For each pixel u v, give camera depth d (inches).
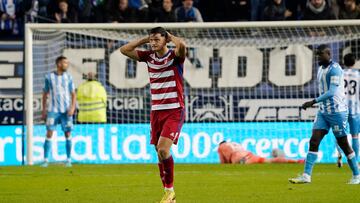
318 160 2137.1
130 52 1149.1
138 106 2174.0
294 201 1144.8
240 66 2188.7
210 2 2442.2
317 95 2165.4
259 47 2188.7
